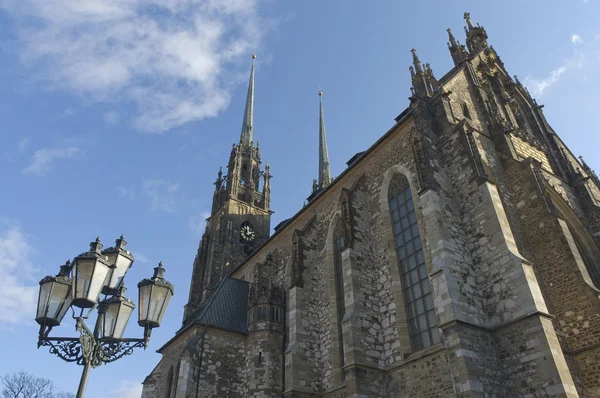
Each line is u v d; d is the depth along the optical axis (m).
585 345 23.78
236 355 39.75
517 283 23.88
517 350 22.52
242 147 89.81
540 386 20.92
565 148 41.97
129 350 15.37
